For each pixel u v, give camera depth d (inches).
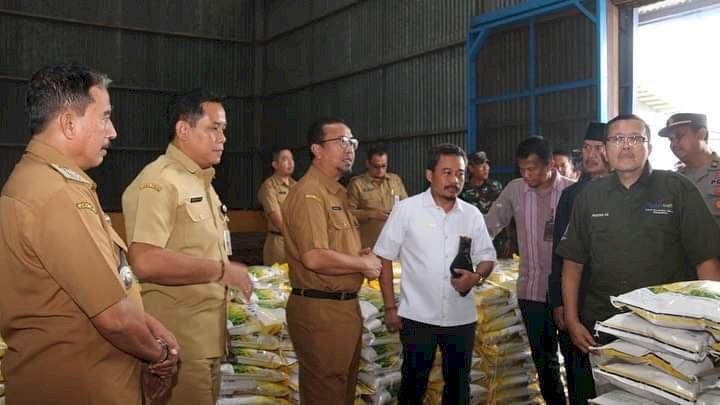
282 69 450.9
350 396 97.4
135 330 53.2
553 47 255.4
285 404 101.9
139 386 57.8
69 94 53.4
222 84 462.6
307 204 91.6
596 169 109.9
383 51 351.9
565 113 250.7
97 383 53.4
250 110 475.2
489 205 197.2
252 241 406.0
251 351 99.3
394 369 112.4
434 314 103.0
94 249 51.1
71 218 50.5
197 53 451.5
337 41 391.9
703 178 119.9
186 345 73.5
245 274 74.4
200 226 74.9
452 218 105.9
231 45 464.8
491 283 126.3
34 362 52.8
